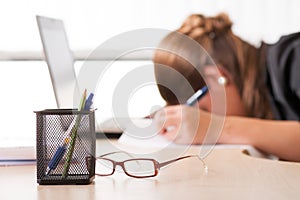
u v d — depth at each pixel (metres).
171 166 1.04
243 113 2.17
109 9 2.51
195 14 2.37
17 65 1.77
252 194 0.78
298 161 1.67
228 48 2.18
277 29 2.58
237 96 2.15
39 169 0.87
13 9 2.47
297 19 2.58
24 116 1.46
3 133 1.31
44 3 2.49
